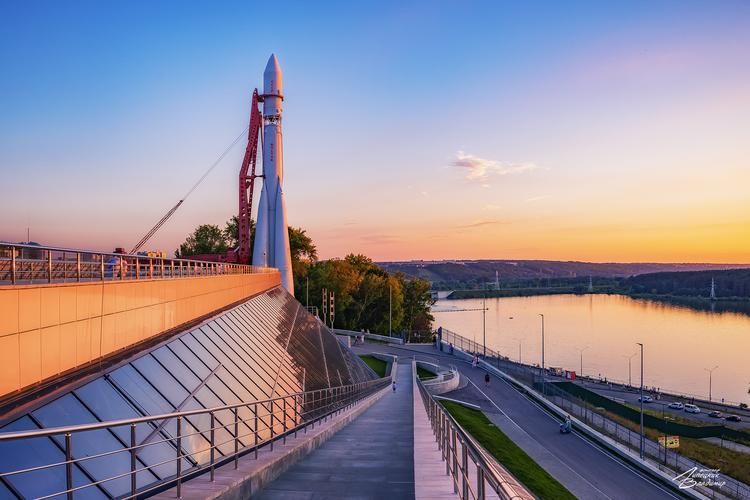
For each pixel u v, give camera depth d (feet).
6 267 39.22
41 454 32.71
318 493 39.83
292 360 102.89
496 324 645.51
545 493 107.14
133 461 28.68
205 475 39.17
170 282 68.54
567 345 480.23
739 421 233.76
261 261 251.39
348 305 386.11
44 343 39.42
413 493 39.81
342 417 83.76
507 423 173.99
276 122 256.11
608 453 150.00
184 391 54.39
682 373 371.97
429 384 200.03
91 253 46.34
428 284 486.79
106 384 44.29
